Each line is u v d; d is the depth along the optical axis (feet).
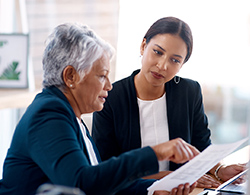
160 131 6.24
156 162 3.79
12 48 10.68
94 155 4.99
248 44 11.88
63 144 3.84
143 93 6.18
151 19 10.85
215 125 13.10
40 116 4.08
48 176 3.86
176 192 4.66
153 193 4.95
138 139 6.13
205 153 3.98
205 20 11.29
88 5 10.99
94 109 4.64
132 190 5.16
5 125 11.64
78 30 4.42
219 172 6.10
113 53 4.64
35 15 11.39
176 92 6.27
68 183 3.69
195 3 11.00
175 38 5.61
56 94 4.44
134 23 10.87
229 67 12.10
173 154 3.85
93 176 3.71
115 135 6.20
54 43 4.42
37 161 3.91
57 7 11.23
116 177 3.73
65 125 4.01
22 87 10.64
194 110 6.47
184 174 4.29
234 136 13.10
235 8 11.57
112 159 3.85
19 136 4.20
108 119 6.13
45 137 3.91
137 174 3.78
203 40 11.40
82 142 4.44
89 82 4.45
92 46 4.34
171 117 6.22
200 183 5.75
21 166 4.16
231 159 6.97
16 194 4.16
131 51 10.90
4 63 10.66
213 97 12.64
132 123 6.11
